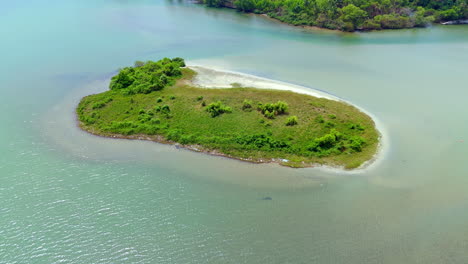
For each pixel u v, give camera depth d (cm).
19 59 8169
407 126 5534
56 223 3744
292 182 4375
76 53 8631
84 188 4259
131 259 3350
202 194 4175
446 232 3675
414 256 3406
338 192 4206
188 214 3866
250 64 8000
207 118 5659
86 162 4756
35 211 3906
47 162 4738
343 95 6544
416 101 6300
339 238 3578
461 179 4438
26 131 5453
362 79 7200
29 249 3462
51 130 5484
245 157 4841
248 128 5381
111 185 4319
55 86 6912
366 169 4578
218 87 6781
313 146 4894
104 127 5500
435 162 4731
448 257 3406
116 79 6900
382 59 8244
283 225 3731
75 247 3481
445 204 4050
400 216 3872
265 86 6850
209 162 4769
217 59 8306
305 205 4012
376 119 5719
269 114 5619
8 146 5072
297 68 7762
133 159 4834
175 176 4494
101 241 3538
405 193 4203
